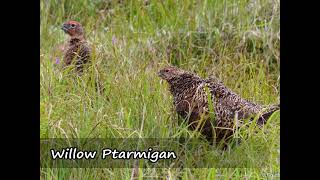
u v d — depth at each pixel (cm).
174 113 1497
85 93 1551
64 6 1891
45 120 1477
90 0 1906
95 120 1496
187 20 1834
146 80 1580
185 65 1711
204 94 1460
